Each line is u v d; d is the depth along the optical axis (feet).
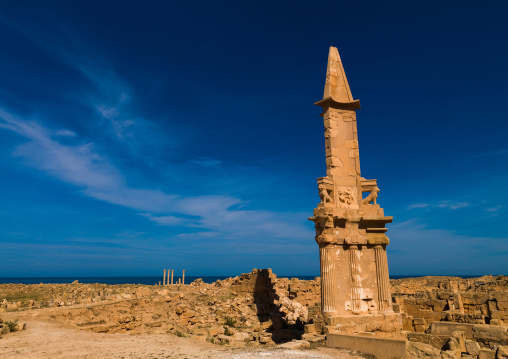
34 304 134.31
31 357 50.90
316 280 157.07
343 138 83.10
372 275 76.13
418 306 102.89
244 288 166.30
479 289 138.31
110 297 131.23
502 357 51.42
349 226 77.51
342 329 68.44
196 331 103.04
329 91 83.15
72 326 86.94
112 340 66.80
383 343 54.19
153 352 56.65
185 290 169.89
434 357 51.85
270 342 92.48
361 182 80.33
